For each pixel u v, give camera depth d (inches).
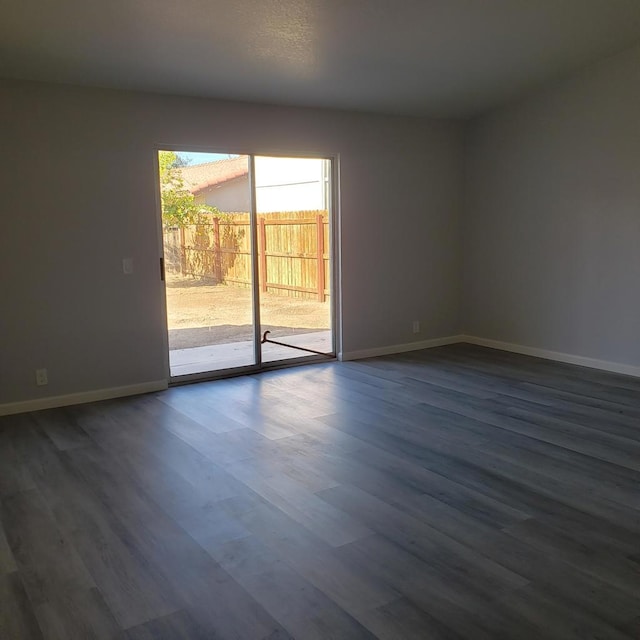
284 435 156.4
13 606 87.8
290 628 81.7
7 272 173.2
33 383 180.1
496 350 258.4
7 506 119.0
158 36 152.4
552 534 105.9
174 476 131.9
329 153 228.4
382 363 237.5
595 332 222.4
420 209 255.8
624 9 166.6
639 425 161.3
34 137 173.2
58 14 137.4
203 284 211.0
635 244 206.1
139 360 196.5
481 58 190.5
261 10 145.3
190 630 81.6
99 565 97.9
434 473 131.9
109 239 187.3
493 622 82.4
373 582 91.9
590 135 215.2
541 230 237.0
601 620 82.7
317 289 242.1
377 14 153.8
